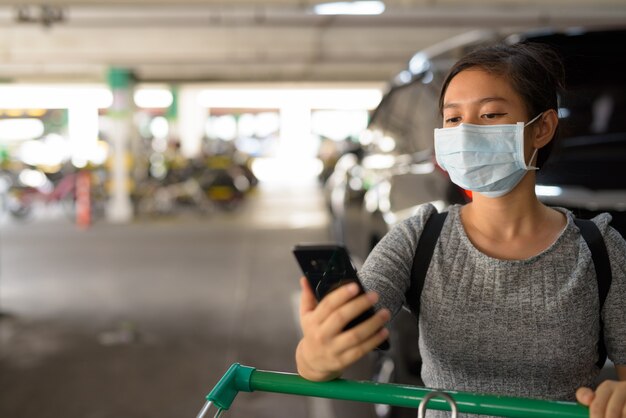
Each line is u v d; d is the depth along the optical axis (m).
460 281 1.31
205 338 5.16
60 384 4.22
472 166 1.31
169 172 13.98
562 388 1.29
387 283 1.31
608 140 2.80
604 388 1.14
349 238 5.54
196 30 12.27
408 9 10.30
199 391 4.08
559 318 1.26
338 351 1.07
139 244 9.88
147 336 5.22
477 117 1.32
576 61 1.73
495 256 1.32
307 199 17.44
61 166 15.20
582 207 2.48
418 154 3.57
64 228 12.01
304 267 1.12
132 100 14.72
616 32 2.86
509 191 1.34
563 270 1.28
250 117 37.50
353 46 12.40
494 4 9.45
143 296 6.56
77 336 5.24
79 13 10.27
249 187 19.28
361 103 35.56
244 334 5.27
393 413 3.24
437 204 2.92
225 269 7.87
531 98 1.31
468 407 1.16
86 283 7.18
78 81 17.88
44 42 12.14
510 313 1.28
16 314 5.93
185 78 17.38
